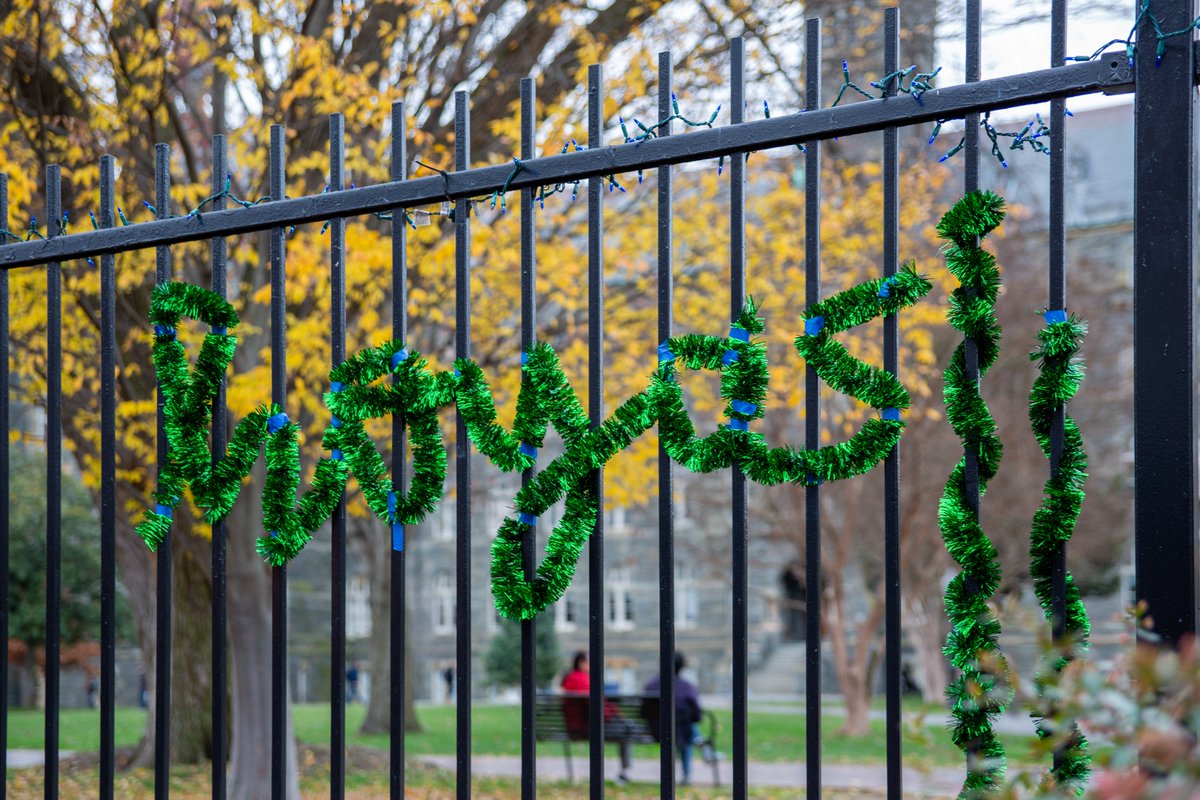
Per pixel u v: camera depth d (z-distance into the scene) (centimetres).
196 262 938
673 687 309
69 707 3481
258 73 926
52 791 367
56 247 384
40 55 816
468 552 335
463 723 328
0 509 385
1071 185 3106
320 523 352
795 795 1252
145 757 1367
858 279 1259
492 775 1402
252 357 914
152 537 363
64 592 2961
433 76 1005
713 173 1080
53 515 376
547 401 329
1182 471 264
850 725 2084
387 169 888
